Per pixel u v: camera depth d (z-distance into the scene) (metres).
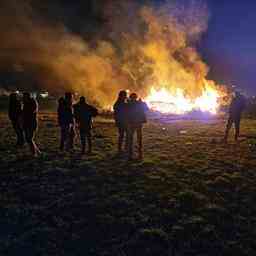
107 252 8.07
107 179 12.48
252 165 14.61
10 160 14.86
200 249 8.20
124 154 16.11
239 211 10.05
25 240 8.54
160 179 12.48
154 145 18.53
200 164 14.57
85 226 9.18
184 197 10.85
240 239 8.62
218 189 11.67
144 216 9.64
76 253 8.06
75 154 15.98
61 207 10.21
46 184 12.05
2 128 24.05
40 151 16.55
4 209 10.13
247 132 23.61
